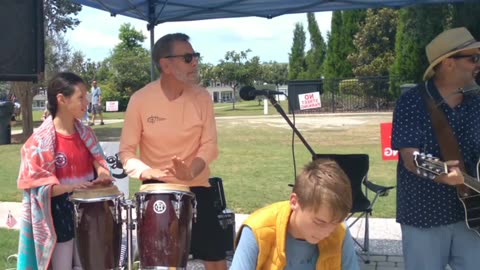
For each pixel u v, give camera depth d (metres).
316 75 41.56
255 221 2.38
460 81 3.47
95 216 3.43
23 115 18.72
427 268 3.56
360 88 31.22
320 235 2.26
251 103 46.88
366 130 19.95
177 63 3.96
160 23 6.97
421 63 26.94
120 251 3.61
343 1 6.65
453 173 3.19
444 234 3.54
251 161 13.28
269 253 2.37
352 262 2.46
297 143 16.66
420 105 3.51
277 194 9.48
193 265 5.79
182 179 3.68
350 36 33.34
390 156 6.34
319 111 30.67
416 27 26.09
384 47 32.31
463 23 22.27
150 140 4.03
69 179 3.79
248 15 6.98
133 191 9.52
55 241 3.66
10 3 4.23
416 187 3.53
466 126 3.48
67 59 28.34
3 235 6.87
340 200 2.15
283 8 6.93
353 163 5.55
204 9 6.77
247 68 39.34
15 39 4.26
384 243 6.52
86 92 3.86
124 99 38.59
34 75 4.32
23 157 3.72
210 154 4.02
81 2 6.17
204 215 4.25
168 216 3.39
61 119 3.81
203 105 4.08
